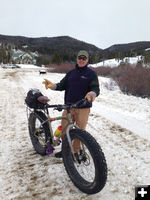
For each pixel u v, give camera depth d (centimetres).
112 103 771
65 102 309
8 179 278
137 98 876
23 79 1777
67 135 249
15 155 348
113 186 260
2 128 487
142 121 532
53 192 250
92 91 254
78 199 237
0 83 1369
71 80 286
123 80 1061
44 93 1008
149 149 363
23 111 646
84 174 257
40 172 294
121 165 311
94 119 561
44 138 333
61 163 318
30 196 243
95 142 227
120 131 461
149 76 977
